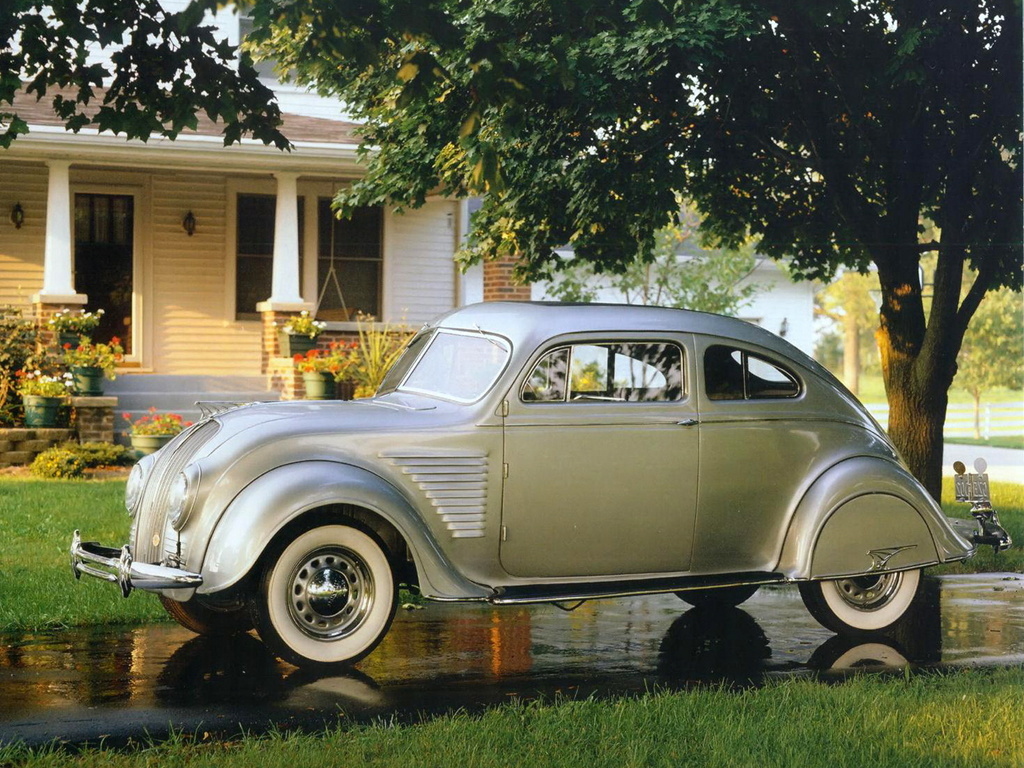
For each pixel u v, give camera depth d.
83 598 7.77
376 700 5.80
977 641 7.35
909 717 5.48
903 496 7.28
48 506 11.48
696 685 6.21
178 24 6.61
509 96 6.62
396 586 6.44
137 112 7.64
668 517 6.86
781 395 7.18
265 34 6.71
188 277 18.48
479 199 19.84
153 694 5.82
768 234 12.35
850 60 10.06
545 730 5.19
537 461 6.60
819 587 7.32
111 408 15.75
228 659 6.58
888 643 7.28
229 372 18.72
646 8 7.04
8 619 7.26
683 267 22.92
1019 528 12.21
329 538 6.25
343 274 19.34
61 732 5.18
